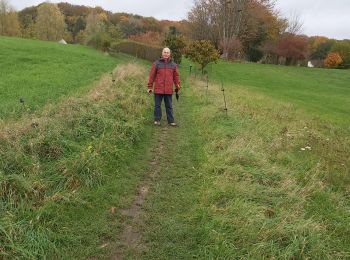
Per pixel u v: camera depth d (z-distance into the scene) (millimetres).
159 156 7832
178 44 35875
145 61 39156
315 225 4953
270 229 4785
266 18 65188
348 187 6859
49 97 12133
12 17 85125
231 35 60156
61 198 5344
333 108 22797
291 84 37781
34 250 4301
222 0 59688
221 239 4688
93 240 4738
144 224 5164
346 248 4828
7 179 5195
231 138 9156
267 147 8625
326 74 49906
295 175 6977
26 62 22469
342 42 78125
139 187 6293
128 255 4523
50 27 84188
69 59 26109
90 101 10078
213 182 6281
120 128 8586
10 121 8320
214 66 45031
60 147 6633
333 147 10133
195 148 8430
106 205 5574
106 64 25922
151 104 12641
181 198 5938
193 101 14977
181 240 4852
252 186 6109
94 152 6742
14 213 4715
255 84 35031
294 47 66750
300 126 12930
